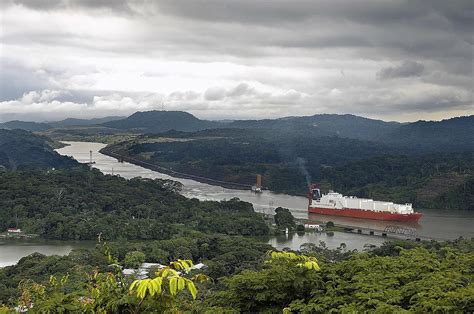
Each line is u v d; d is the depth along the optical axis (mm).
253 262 76250
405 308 16906
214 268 72188
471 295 15680
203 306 19172
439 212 167500
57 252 98312
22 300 15242
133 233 115875
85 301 14406
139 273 60688
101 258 74000
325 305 17203
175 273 12156
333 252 78250
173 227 122938
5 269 73000
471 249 77750
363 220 145250
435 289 16547
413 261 20141
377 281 18047
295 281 18047
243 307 18516
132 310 13320
